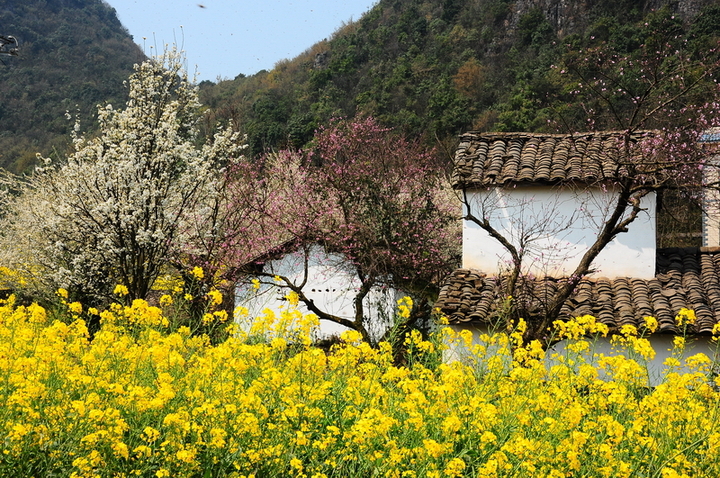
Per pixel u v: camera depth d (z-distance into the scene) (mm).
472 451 5340
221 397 5379
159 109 16188
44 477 4578
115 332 7277
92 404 4809
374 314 16906
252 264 16891
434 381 6742
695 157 12484
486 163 14812
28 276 16688
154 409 5051
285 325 6906
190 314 10789
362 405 5996
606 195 13750
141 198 14641
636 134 14367
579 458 5191
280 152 20969
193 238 15875
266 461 4984
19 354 5977
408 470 4918
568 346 7355
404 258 16250
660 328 11812
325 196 16953
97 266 15195
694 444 5285
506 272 13414
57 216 15391
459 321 12531
